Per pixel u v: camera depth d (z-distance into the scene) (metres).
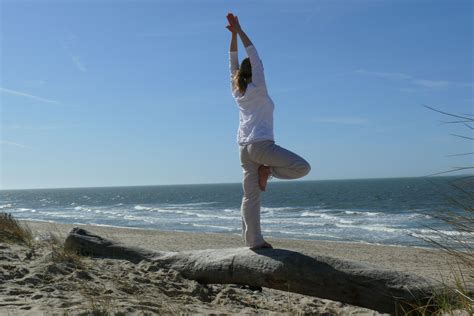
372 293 4.55
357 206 56.00
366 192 96.44
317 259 4.86
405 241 23.39
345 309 5.18
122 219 42.75
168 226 34.25
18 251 6.36
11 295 4.31
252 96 4.71
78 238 6.57
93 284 4.89
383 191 97.06
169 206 68.25
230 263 5.30
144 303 4.31
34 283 4.78
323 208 54.41
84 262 5.84
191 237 21.89
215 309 4.57
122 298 4.46
